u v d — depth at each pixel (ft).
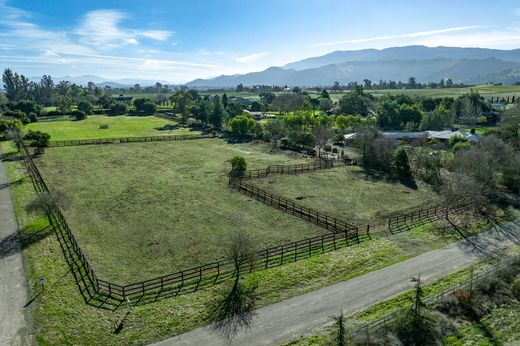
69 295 78.95
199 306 75.46
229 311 73.77
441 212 129.70
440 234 111.86
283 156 225.35
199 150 239.91
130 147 246.47
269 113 451.94
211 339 65.87
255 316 72.18
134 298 78.33
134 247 103.09
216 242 106.83
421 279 85.71
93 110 460.14
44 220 119.55
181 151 235.61
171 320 71.05
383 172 189.67
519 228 116.37
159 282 84.43
